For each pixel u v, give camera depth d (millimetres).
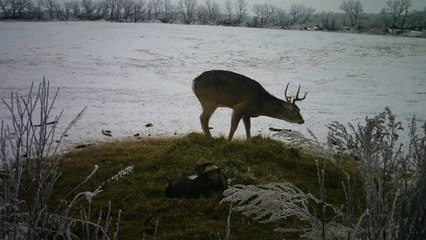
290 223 5520
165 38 44125
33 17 75938
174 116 13156
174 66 26875
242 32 57094
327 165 7551
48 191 3148
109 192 6359
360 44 46500
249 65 28922
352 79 24391
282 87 20672
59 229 3125
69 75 21531
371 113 15070
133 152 8586
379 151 3357
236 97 9039
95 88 18094
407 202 2969
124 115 12992
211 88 9172
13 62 25203
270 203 3467
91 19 79938
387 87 21891
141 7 96500
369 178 3061
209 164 6449
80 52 31266
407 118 14258
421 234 2906
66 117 12227
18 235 3057
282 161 7738
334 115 14430
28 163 3250
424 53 40031
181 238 5160
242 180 6738
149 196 6309
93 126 11266
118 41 39688
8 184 3346
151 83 20234
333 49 40844
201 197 6148
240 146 8227
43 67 23828
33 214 3096
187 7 97000
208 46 38969
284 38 50469
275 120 12930
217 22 83625
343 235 3215
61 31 47344
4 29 47688
